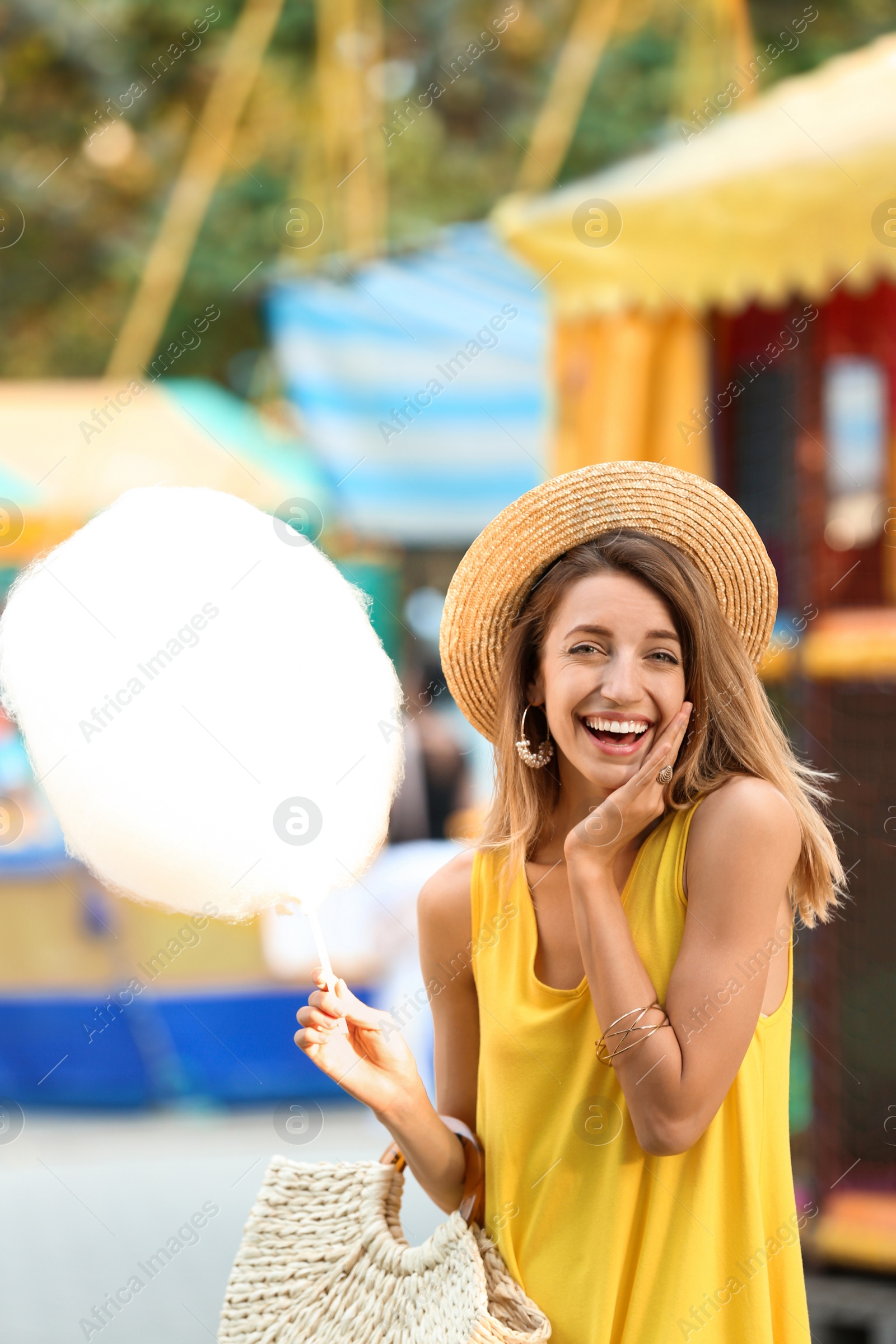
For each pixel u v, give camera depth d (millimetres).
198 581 2525
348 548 11539
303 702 2551
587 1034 2828
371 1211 3000
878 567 6738
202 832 2500
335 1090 11266
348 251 12672
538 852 3104
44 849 10891
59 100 19016
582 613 2875
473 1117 3172
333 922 10648
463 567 3268
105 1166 9695
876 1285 6016
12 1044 11086
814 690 6184
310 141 16953
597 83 18219
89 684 2490
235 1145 10188
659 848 2865
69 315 19312
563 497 3186
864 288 6113
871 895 6406
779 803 2783
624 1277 2738
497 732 3434
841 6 17344
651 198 6441
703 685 2914
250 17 14789
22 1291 7090
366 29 14164
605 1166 2766
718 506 3182
